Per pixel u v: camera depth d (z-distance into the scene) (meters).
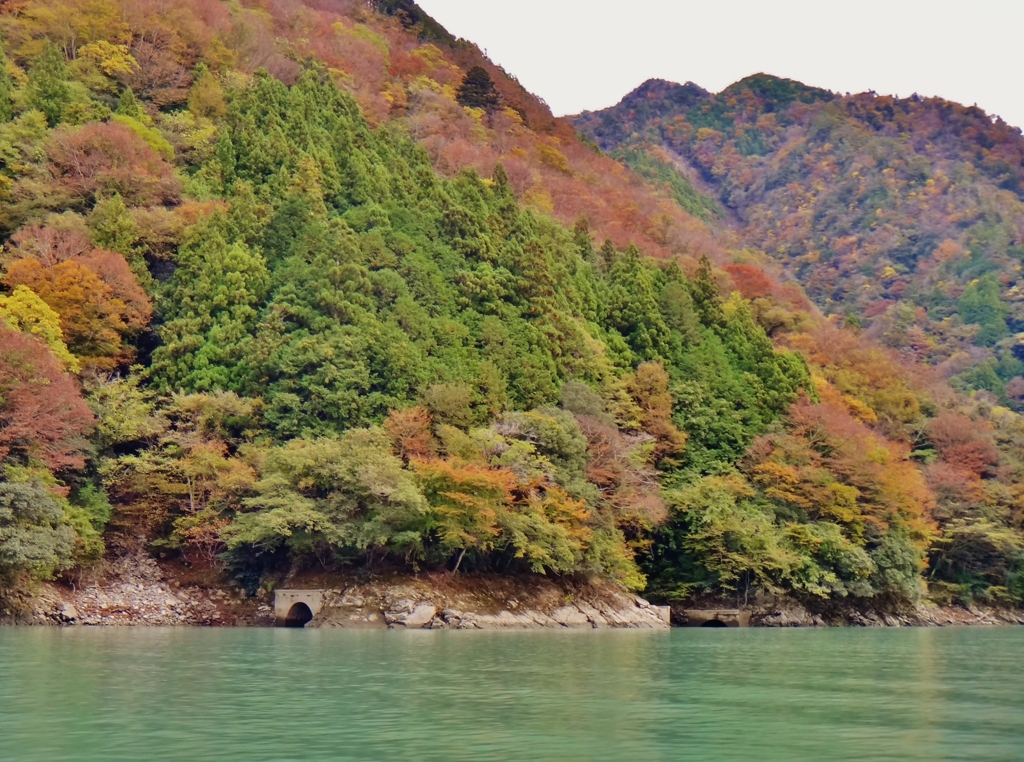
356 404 87.62
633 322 113.62
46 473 73.50
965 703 35.75
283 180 110.69
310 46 170.75
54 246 97.56
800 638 72.25
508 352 98.06
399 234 104.31
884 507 102.88
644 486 92.25
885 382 143.62
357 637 62.94
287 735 27.86
